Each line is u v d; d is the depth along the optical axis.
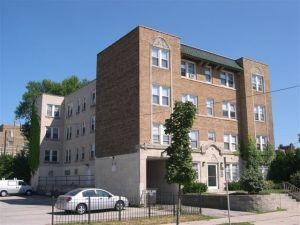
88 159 44.34
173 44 33.66
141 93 30.64
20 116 65.50
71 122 50.69
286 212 24.31
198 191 29.80
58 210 25.56
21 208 27.75
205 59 36.12
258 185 26.02
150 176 34.12
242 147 38.03
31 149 52.84
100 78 36.75
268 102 40.81
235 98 38.94
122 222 19.19
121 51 33.84
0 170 53.84
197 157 33.72
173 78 33.03
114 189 31.98
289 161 36.53
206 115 35.84
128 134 31.25
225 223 19.02
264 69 41.31
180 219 20.31
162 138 31.25
